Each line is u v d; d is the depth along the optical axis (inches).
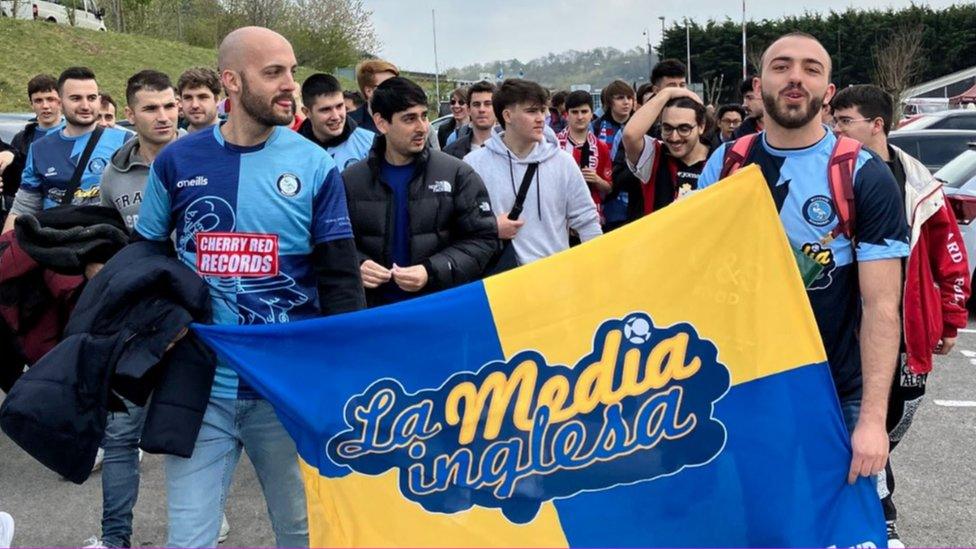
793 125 114.0
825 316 116.8
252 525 182.9
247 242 113.1
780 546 108.1
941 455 215.0
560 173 177.9
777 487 108.2
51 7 1316.4
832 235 114.2
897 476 202.2
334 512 110.7
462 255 156.7
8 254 153.9
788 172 116.4
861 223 113.5
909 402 148.2
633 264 110.4
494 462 110.1
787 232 116.1
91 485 204.8
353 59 1807.3
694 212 110.1
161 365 112.3
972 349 312.7
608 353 110.2
